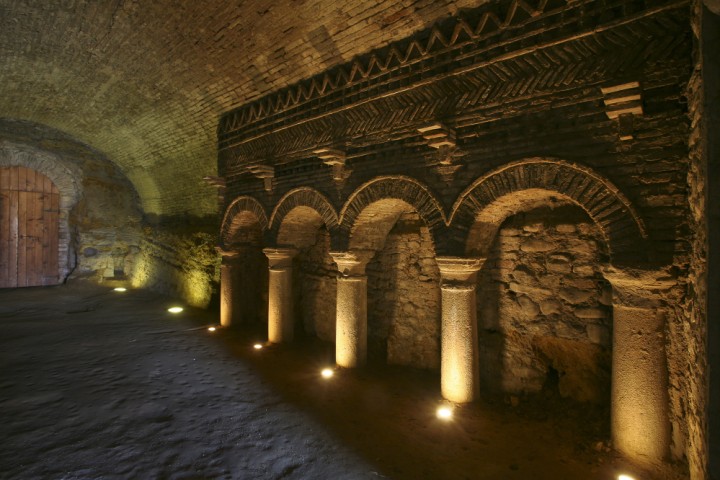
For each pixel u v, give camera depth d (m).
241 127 8.02
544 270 4.91
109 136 12.12
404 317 6.40
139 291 13.67
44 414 4.69
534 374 5.02
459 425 4.57
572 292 4.69
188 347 7.44
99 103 10.14
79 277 14.41
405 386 5.69
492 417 4.73
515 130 4.24
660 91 3.41
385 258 6.70
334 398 5.31
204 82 7.65
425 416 4.80
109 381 5.75
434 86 4.82
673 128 3.35
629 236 3.54
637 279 3.49
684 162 3.30
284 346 7.50
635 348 3.59
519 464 3.86
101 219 14.89
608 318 4.43
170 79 7.99
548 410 4.79
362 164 5.76
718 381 2.28
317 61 5.91
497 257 5.33
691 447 3.11
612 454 3.72
